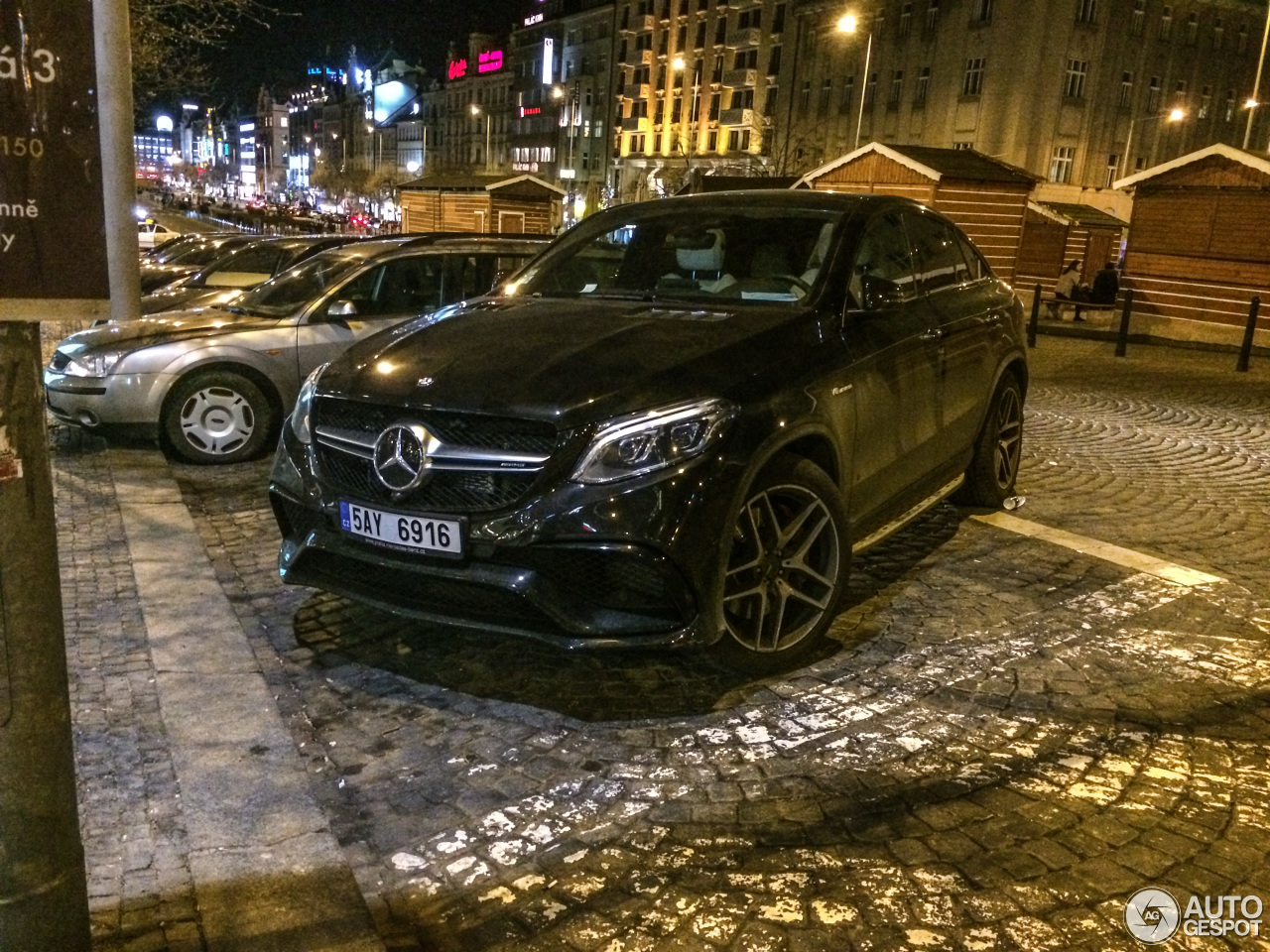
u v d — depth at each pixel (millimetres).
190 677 3701
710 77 66062
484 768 3240
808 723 3529
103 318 1654
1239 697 3781
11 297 1539
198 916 2439
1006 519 6051
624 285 4766
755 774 3193
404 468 3484
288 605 4590
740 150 63500
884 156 18594
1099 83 46594
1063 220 27578
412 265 8008
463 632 4293
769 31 60188
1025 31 44406
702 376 3561
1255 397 11562
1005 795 3076
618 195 75875
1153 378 12938
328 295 7637
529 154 89688
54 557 1697
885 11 51000
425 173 111875
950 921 2498
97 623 4258
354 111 136750
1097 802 3041
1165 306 17125
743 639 3668
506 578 3355
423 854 2801
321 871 2629
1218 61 50594
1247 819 2969
